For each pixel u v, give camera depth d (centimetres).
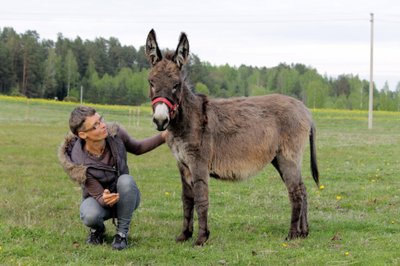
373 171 1262
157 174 1229
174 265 525
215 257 550
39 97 7444
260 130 647
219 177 646
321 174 1231
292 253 567
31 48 7338
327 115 5184
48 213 777
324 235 662
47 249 562
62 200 883
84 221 570
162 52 613
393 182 1114
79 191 984
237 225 723
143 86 7431
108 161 584
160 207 857
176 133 601
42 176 1161
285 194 971
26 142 1881
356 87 9669
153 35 588
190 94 610
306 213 675
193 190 620
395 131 3167
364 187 1042
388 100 9231
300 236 652
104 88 7531
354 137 2486
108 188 588
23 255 536
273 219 759
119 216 580
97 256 546
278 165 688
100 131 558
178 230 689
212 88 7619
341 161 1492
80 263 512
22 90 7238
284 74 9181
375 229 691
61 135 2233
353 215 789
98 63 8750
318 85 8556
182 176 631
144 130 2692
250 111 655
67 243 588
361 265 523
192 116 602
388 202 887
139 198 602
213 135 624
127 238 621
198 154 605
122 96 7525
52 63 7669
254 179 1141
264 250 580
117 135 595
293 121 665
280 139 662
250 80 8988
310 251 578
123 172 589
